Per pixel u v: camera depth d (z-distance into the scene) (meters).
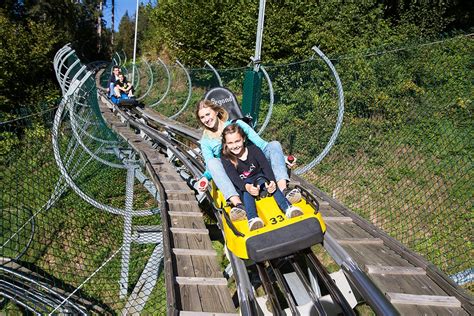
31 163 7.11
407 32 10.59
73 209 7.64
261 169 3.42
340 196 6.25
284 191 3.31
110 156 9.16
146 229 7.17
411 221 5.15
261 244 2.83
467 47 6.38
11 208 6.79
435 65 6.57
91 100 8.18
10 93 15.30
